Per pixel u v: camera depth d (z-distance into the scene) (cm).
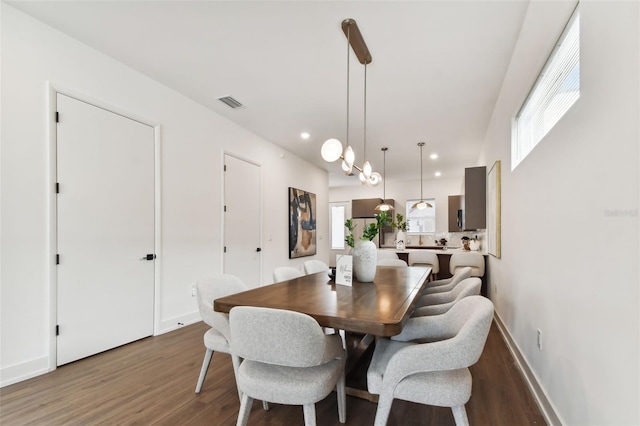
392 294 188
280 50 260
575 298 138
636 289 92
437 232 841
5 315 207
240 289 226
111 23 229
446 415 177
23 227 217
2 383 204
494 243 382
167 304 323
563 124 150
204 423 169
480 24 224
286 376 138
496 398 196
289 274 280
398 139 497
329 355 138
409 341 179
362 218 875
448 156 603
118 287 277
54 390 202
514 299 267
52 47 235
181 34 241
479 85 316
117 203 278
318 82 314
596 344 118
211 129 386
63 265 238
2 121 208
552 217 167
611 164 106
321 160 645
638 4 90
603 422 113
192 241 355
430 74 295
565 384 149
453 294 236
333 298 176
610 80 106
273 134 480
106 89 270
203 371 200
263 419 175
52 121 234
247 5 208
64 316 238
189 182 353
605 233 111
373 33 234
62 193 239
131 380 217
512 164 268
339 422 169
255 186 476
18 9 215
